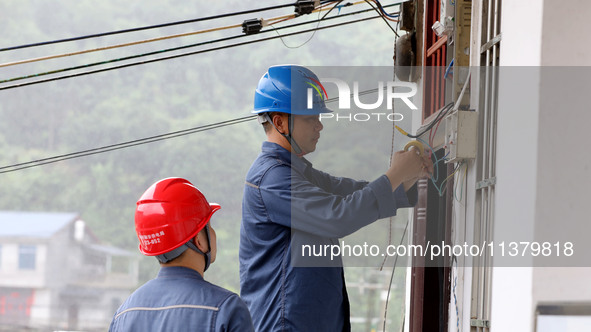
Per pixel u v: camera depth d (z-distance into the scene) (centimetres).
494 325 290
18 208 6906
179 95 7856
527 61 268
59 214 6794
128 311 273
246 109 7769
